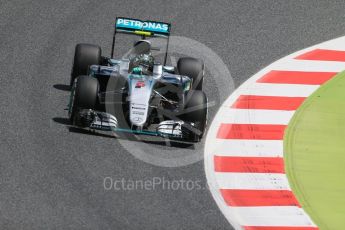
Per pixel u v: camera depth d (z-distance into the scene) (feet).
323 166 151.33
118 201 131.85
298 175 147.23
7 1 205.87
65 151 144.25
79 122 148.66
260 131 160.45
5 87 165.37
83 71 162.81
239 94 174.81
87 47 163.63
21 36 189.57
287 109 170.50
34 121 153.38
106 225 124.98
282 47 198.59
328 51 198.49
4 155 140.77
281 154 153.17
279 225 130.82
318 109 172.04
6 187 131.64
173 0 214.07
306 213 135.64
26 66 176.14
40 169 138.21
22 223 122.93
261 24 207.51
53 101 162.20
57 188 133.49
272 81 182.19
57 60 180.96
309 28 208.54
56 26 196.44
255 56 193.06
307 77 185.57
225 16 209.15
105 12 205.46
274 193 140.36
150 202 132.77
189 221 128.88
